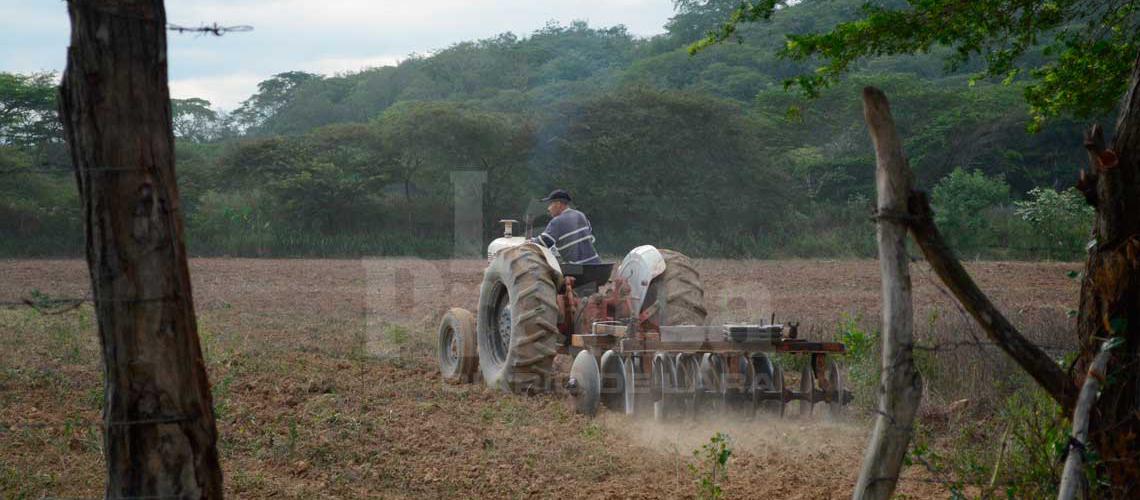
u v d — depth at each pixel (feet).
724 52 372.17
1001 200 214.69
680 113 244.22
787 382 53.16
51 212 228.84
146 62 20.93
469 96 388.57
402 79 439.22
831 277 138.72
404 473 35.32
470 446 39.22
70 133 21.07
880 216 22.44
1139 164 24.62
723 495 33.35
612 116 246.47
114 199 20.80
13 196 230.68
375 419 43.19
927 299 96.22
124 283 20.93
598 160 237.45
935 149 250.98
